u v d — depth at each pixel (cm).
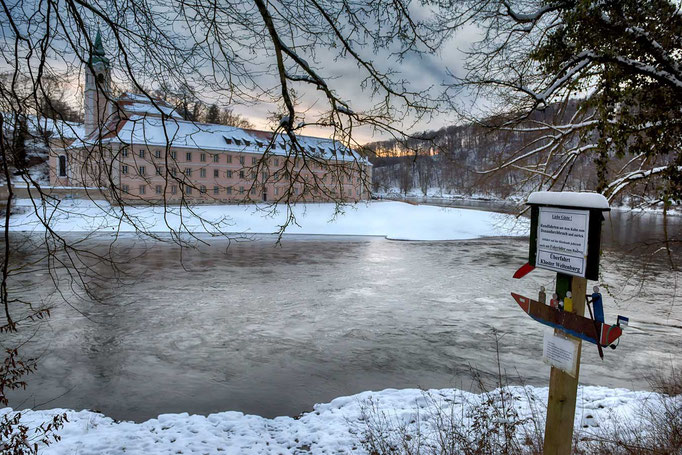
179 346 1359
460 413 732
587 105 607
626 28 497
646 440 520
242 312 1773
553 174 852
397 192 11750
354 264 3061
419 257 3428
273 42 388
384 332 1512
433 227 5297
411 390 916
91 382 1083
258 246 3903
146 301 1936
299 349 1334
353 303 1947
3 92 364
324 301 1981
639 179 672
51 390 1037
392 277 2584
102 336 1447
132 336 1454
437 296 2098
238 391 1030
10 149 374
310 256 3416
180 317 1691
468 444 508
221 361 1231
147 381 1091
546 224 303
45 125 397
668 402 693
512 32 674
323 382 1084
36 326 1542
